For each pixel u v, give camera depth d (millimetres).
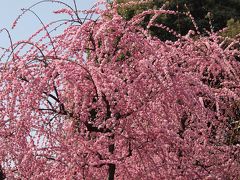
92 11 4926
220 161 5883
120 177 5027
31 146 4316
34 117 4395
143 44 4867
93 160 4570
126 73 4906
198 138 5637
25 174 4312
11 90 4340
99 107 4664
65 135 4730
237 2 15938
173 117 5457
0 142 4391
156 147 4801
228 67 6480
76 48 4836
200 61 6574
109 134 4586
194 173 5152
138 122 4750
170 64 5180
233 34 11609
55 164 4539
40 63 4555
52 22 4828
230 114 6406
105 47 4691
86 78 4633
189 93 4914
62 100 4637
